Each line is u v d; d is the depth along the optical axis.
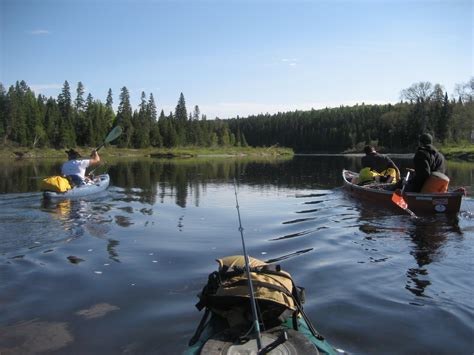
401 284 4.63
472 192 12.05
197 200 11.19
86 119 78.81
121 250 6.05
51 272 5.06
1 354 3.21
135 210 9.48
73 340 3.43
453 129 66.69
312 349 2.74
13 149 64.25
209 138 95.50
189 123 92.94
